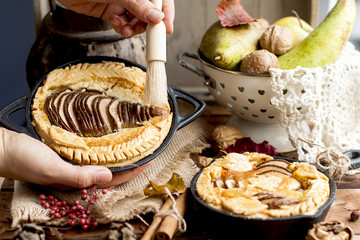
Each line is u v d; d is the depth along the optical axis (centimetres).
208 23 112
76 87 88
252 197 77
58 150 82
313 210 75
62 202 80
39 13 108
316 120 89
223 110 107
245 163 83
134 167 82
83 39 94
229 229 75
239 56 92
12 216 79
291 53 91
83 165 82
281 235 74
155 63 83
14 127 84
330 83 89
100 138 83
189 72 115
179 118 88
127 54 96
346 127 94
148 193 83
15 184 85
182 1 110
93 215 80
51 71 89
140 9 82
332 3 107
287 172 81
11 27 114
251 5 110
